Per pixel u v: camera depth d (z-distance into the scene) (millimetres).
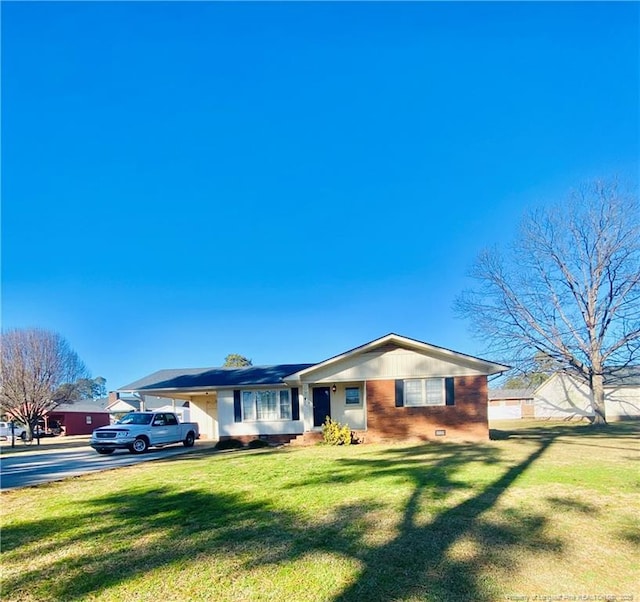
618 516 6781
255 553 5500
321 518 6973
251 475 11234
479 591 4402
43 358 34812
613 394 40656
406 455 14531
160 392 23406
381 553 5410
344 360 20328
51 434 47156
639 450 14680
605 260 28125
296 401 22688
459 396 19688
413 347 20047
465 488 8828
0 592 4609
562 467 11086
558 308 29359
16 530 6844
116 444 18812
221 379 23828
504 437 20656
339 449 17312
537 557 5219
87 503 8609
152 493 9320
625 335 27719
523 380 31812
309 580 4695
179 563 5250
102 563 5328
